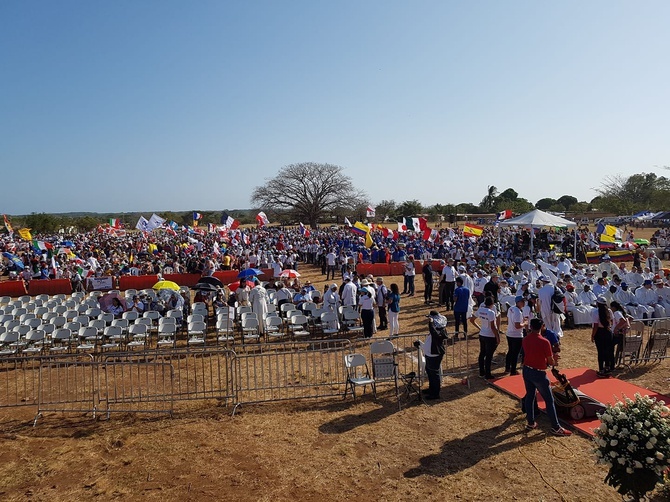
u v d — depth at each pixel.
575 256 28.20
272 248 40.97
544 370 8.02
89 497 6.51
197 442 8.07
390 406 9.42
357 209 95.25
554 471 6.86
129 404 9.62
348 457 7.43
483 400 9.58
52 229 80.75
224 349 9.74
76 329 14.70
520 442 7.76
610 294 15.98
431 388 9.69
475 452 7.48
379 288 15.91
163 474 7.06
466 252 33.50
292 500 6.32
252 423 8.77
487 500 6.21
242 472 7.06
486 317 10.63
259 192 93.75
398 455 7.45
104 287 26.31
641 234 57.03
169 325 14.08
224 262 29.52
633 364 11.51
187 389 9.62
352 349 13.41
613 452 5.37
